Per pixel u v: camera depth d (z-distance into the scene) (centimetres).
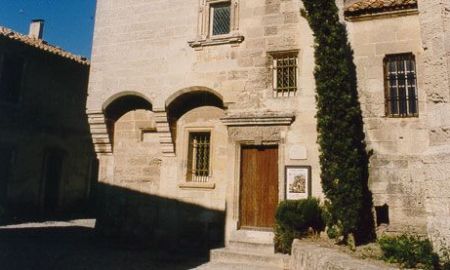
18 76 1825
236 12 1198
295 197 1038
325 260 650
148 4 1321
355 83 1030
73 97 2095
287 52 1124
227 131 1169
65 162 2012
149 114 1316
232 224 1105
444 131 595
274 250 1002
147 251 1130
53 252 1051
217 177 1177
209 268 922
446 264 530
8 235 1309
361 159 977
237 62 1176
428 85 627
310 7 1003
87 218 1920
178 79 1236
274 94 1127
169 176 1243
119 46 1336
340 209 892
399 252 593
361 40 1048
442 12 616
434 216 591
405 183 958
